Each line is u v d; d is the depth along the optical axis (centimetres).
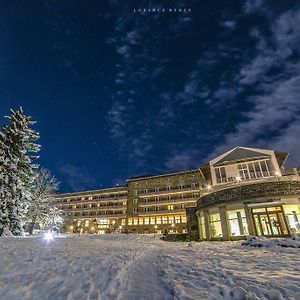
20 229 2234
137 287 564
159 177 6366
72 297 455
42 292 473
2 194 2206
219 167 3309
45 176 3825
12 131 2512
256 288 494
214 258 946
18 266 670
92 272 656
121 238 3083
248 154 3262
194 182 5966
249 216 2259
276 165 3031
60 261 782
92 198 7300
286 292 467
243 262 829
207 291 507
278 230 2133
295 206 2189
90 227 6806
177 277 636
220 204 2498
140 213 6159
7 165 2333
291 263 770
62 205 7462
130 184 6656
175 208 5975
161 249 1418
